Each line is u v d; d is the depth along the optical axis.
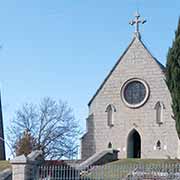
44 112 81.06
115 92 61.97
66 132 90.25
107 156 51.75
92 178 33.22
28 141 66.00
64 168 33.31
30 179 32.03
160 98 59.38
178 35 39.72
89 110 62.78
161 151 57.97
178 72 39.16
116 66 62.72
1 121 70.12
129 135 60.25
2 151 68.88
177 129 39.12
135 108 60.41
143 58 61.44
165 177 32.97
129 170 35.19
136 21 62.78
